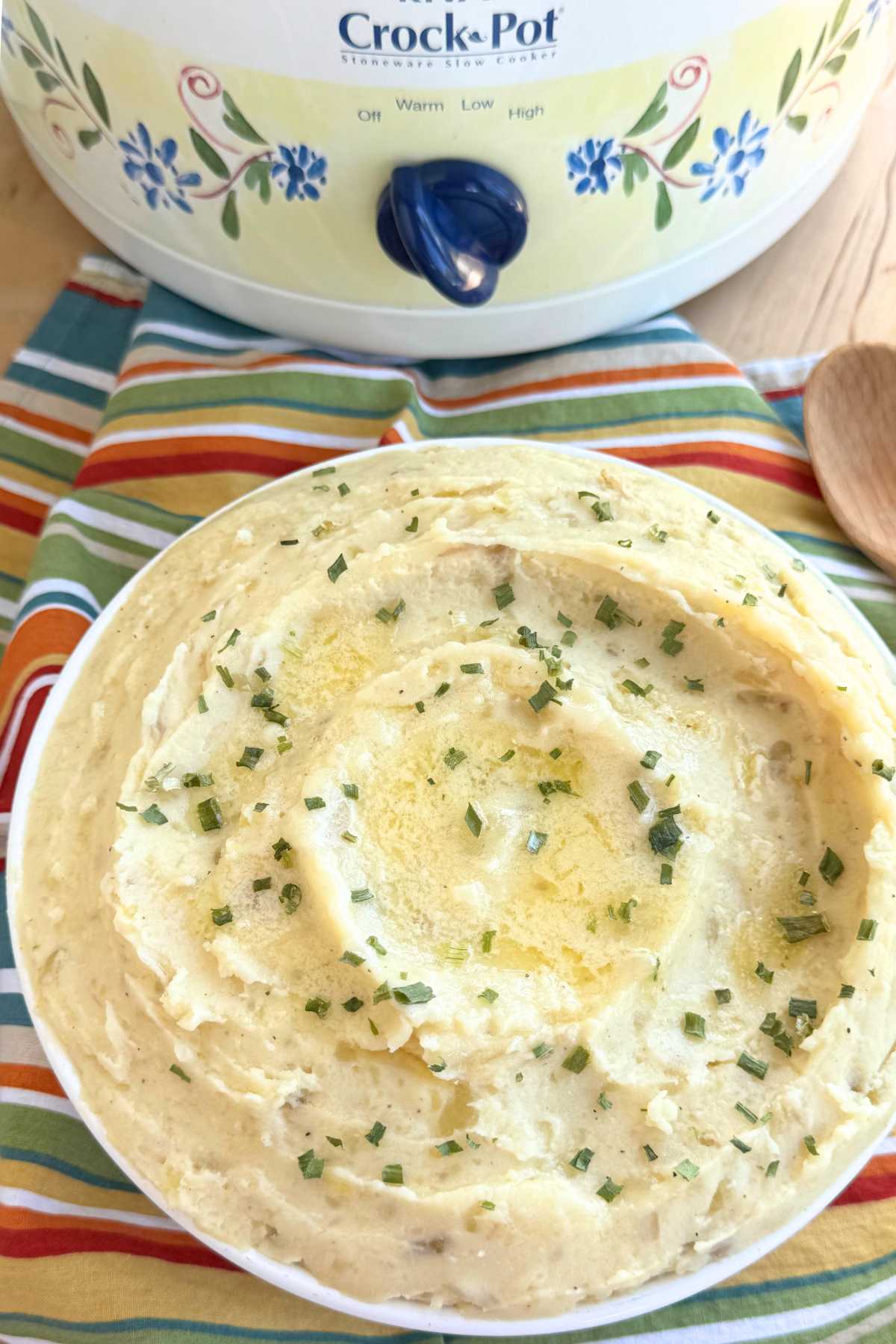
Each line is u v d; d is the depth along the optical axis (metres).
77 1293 0.42
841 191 0.56
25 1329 0.42
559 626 0.42
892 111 0.57
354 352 0.54
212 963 0.38
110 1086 0.39
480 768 0.40
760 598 0.42
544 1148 0.37
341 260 0.47
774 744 0.41
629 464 0.47
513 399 0.54
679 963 0.38
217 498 0.52
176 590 0.45
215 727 0.41
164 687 0.41
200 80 0.40
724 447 0.52
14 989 0.46
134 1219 0.43
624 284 0.49
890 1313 0.42
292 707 0.41
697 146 0.44
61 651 0.50
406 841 0.39
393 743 0.40
